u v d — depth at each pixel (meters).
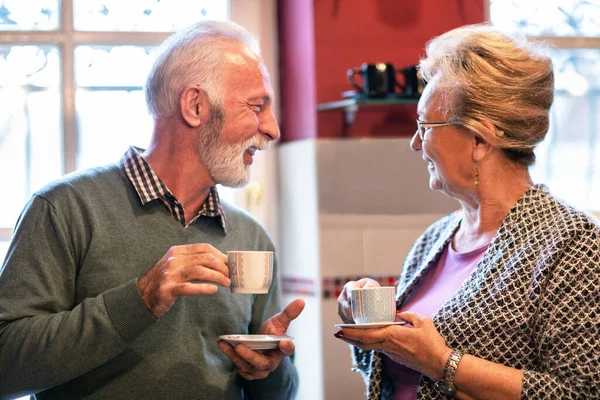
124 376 1.68
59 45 2.95
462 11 3.03
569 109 3.24
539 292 1.60
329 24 2.91
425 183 2.97
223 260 1.60
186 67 1.76
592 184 3.26
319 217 2.87
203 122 1.76
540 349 1.58
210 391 1.75
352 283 1.84
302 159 2.98
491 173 1.74
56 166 2.95
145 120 3.01
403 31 2.98
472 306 1.66
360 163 2.92
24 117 2.92
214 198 1.86
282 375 1.86
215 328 1.80
